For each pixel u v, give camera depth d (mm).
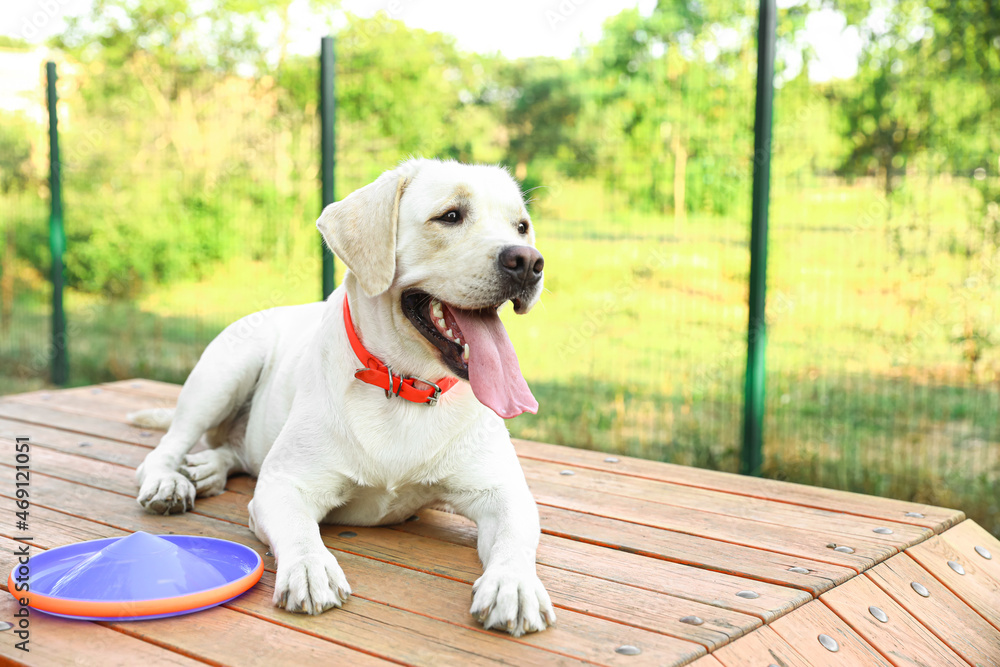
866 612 2164
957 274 4297
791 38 4926
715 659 1787
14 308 7324
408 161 2340
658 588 2158
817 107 4934
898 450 4309
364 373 2250
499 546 2049
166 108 6137
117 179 6594
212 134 5816
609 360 5234
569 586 2162
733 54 4949
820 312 4391
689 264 4848
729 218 4684
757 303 3656
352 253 2205
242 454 3057
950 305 4340
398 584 2100
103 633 1816
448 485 2330
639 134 6160
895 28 4777
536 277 2123
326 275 4727
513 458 2426
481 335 2170
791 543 2535
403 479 2309
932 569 2480
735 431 4359
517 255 2053
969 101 4652
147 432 3758
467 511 2357
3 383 6883
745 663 1816
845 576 2266
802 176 4355
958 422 4539
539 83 7137
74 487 2932
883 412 4438
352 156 5383
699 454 4277
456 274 2102
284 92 5488
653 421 4789
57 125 6152
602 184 5637
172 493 2613
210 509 2707
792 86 4957
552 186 6039
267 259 5562
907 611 2244
